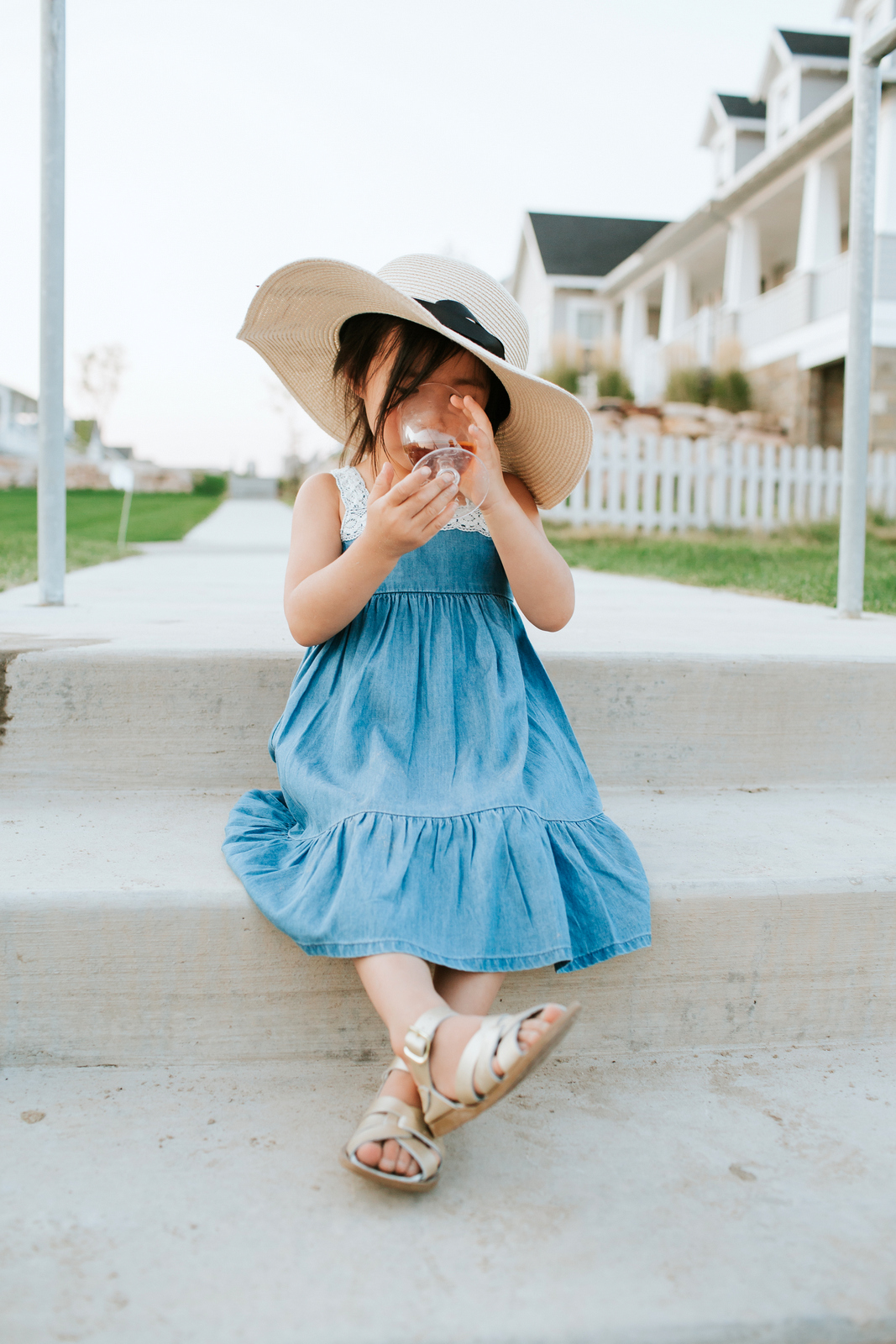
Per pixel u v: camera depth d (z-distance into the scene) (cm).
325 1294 82
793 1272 86
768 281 1902
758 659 180
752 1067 126
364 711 129
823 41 1617
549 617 139
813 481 1042
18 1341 76
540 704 142
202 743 167
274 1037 124
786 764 184
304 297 137
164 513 1595
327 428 166
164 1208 93
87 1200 94
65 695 164
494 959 107
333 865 113
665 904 128
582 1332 78
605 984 128
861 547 283
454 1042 93
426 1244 89
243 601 286
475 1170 101
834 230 1376
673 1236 91
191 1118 110
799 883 131
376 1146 94
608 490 989
